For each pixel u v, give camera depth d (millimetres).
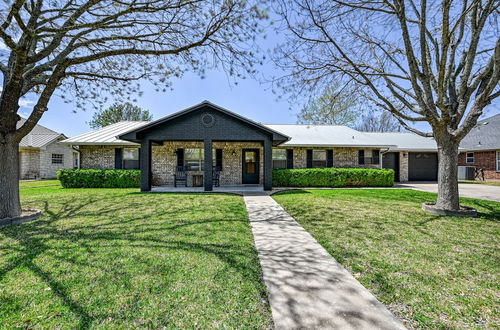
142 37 5543
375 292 2318
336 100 7703
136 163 13156
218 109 9805
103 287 2342
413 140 17156
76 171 11500
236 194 9047
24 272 2629
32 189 10789
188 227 4512
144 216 5379
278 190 10484
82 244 3527
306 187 12289
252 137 10086
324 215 5629
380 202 7344
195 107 9727
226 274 2654
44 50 4586
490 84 4953
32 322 1838
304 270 2783
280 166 13922
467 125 5383
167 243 3615
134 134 9555
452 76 6258
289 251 3377
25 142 17922
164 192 9562
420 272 2730
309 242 3766
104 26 5031
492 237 3979
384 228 4535
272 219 5266
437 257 3152
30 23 4699
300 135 15172
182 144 12867
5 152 4855
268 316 1953
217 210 6078
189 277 2570
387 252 3336
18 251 3238
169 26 5375
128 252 3236
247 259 3072
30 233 4074
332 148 14109
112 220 5012
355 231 4352
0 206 4766
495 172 16625
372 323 1864
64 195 8492
